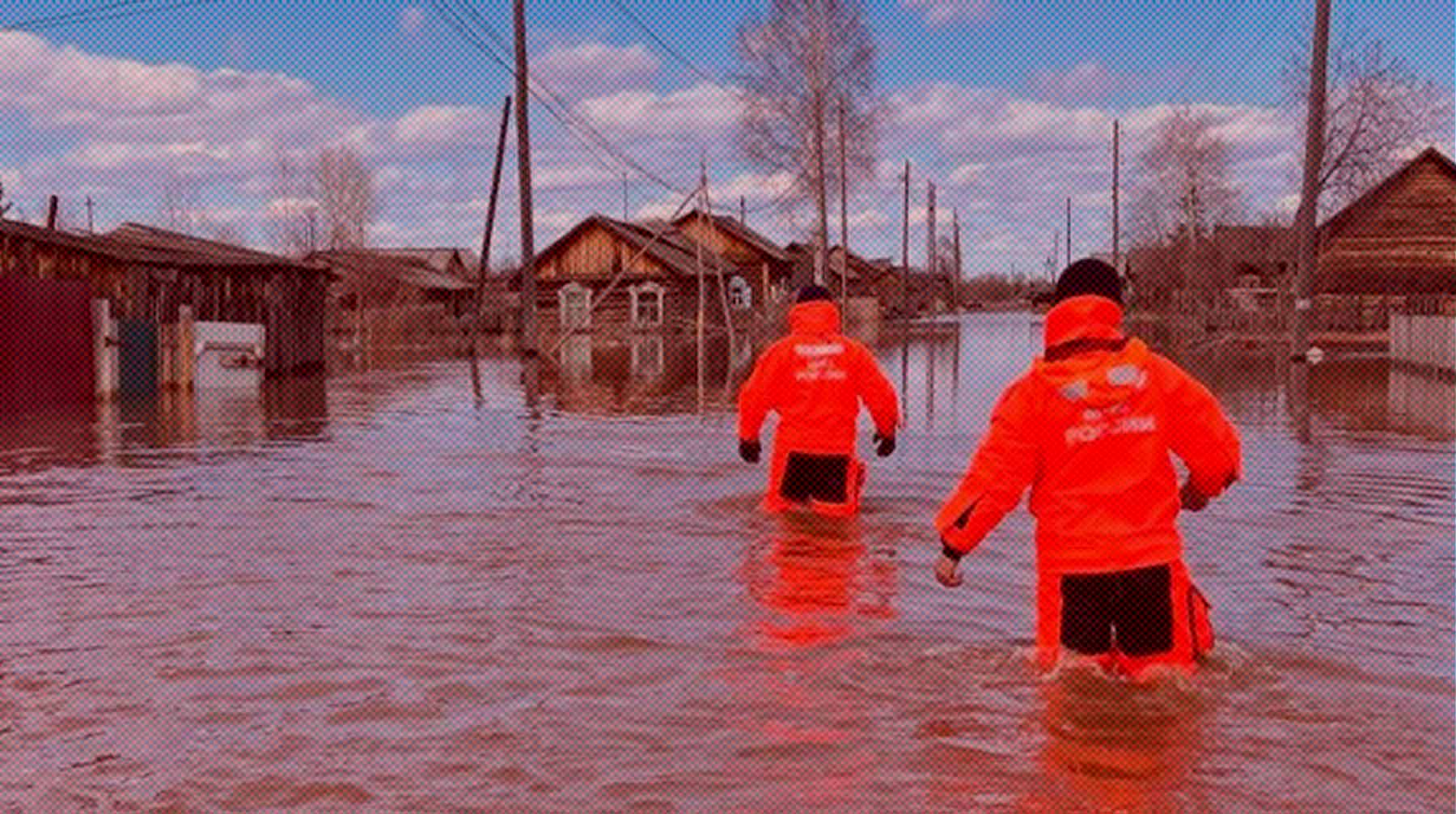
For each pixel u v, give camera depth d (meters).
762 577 6.38
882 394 8.27
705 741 3.93
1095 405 4.52
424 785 3.60
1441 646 5.02
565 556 6.96
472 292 79.31
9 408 18.80
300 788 3.58
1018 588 6.08
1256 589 6.11
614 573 6.49
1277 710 4.19
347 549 7.21
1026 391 4.64
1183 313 61.66
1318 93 30.56
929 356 35.78
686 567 6.63
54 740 4.01
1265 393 20.77
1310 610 5.66
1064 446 4.59
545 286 64.75
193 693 4.48
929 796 3.47
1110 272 4.67
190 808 3.45
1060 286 4.70
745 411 8.45
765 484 9.87
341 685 4.57
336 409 18.50
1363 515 8.31
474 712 4.24
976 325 80.25
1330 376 25.95
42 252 20.72
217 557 7.02
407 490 9.66
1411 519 8.12
